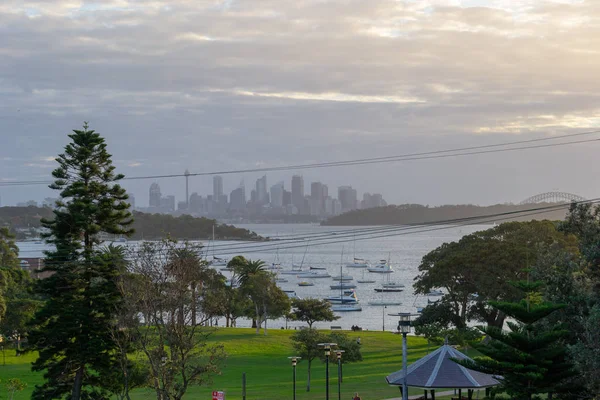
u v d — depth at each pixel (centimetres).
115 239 5394
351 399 5262
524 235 8912
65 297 4838
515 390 3750
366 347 9412
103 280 4900
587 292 4012
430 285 8712
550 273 4147
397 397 5328
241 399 5294
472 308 8556
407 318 3812
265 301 11469
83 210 4972
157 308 4325
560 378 3734
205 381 4494
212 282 6550
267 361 8206
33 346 4900
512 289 7875
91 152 5156
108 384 4931
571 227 4416
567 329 3906
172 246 4500
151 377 4378
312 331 6359
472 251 8275
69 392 5006
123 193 5250
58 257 4919
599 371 3412
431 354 4384
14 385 5181
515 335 3681
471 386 4094
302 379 6731
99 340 4744
